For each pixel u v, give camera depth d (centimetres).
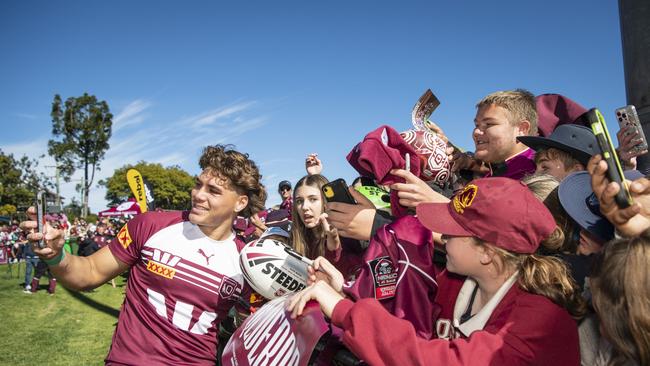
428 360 125
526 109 249
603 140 128
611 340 116
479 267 144
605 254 115
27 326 822
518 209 135
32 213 217
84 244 1419
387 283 160
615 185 124
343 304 147
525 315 130
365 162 166
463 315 153
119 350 236
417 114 243
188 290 238
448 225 144
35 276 1191
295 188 298
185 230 245
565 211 160
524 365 124
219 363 271
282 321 174
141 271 243
